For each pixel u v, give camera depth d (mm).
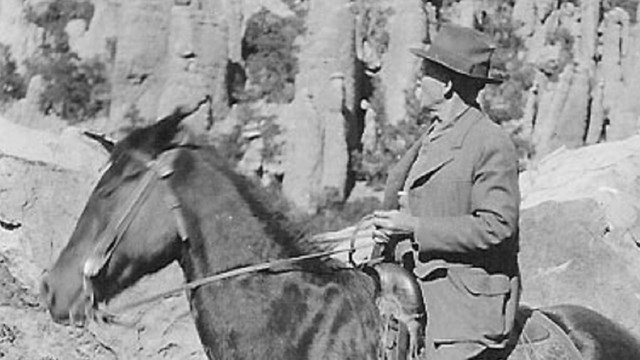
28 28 32938
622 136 35969
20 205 11023
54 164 11258
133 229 6887
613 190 11516
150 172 6930
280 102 34062
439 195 6871
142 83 32969
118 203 6906
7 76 32688
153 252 6918
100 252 6863
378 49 35344
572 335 7348
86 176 11328
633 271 11086
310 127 33625
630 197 11570
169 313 10609
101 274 6883
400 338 6855
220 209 6984
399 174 7156
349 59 34531
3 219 10969
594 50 36375
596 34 36438
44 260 10875
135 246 6887
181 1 33594
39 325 10656
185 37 33312
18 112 32281
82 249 6906
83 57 32844
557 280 11102
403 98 34750
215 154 7145
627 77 36312
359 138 34375
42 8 33188
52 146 11984
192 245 6957
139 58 33000
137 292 8781
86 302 6902
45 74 32562
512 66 35906
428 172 6895
